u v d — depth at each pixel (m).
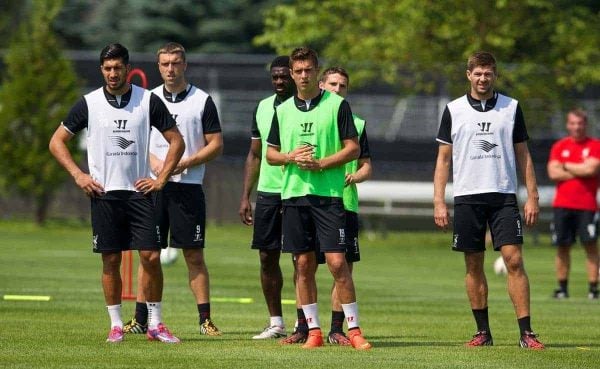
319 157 36.75
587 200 64.06
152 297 38.19
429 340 40.50
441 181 38.84
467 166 38.31
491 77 38.03
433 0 116.81
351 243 39.66
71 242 105.31
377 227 135.62
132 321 41.31
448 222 38.75
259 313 50.31
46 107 127.31
